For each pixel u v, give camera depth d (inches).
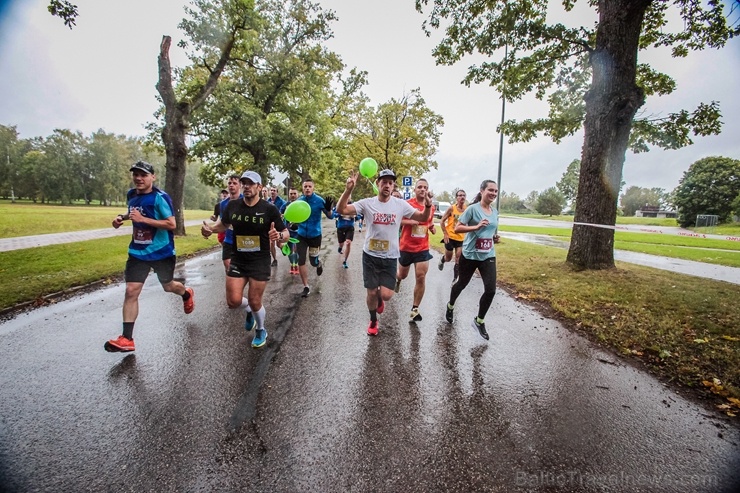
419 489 75.2
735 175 1630.2
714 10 288.4
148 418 98.0
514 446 89.7
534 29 341.4
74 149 2957.7
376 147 1101.7
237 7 510.6
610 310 199.2
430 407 106.5
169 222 145.1
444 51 390.9
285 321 184.5
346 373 127.3
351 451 86.4
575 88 395.9
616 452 88.0
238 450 85.8
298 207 153.4
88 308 199.5
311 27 727.1
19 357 135.6
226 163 928.3
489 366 135.5
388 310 209.5
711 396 115.2
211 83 552.4
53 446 85.7
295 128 798.5
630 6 268.5
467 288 271.7
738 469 82.5
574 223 316.2
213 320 182.5
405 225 182.9
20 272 269.9
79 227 711.1
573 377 127.6
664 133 350.6
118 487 73.7
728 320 180.1
